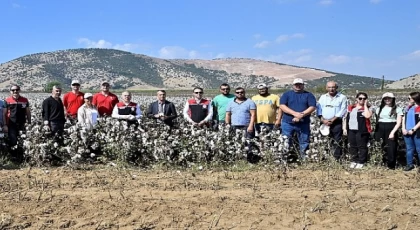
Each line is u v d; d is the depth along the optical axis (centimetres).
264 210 643
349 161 995
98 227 580
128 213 629
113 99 1184
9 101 1077
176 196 717
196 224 594
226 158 987
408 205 672
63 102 1188
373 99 2575
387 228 578
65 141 1016
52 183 798
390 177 868
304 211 638
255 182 814
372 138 1065
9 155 1051
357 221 602
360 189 768
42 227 581
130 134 1016
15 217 613
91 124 1070
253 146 1030
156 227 584
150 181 820
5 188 760
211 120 1097
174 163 986
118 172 900
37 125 1030
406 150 997
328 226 586
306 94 1012
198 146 987
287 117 1013
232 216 620
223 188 772
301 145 1013
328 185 795
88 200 689
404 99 2653
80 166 959
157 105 1130
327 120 1014
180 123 1223
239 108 1051
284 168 927
